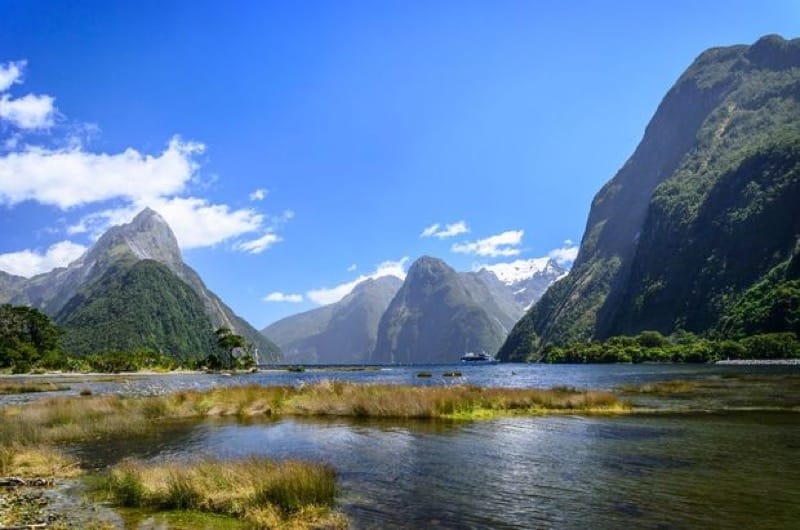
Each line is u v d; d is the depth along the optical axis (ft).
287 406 133.80
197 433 101.09
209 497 52.24
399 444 86.12
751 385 195.93
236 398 143.23
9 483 62.28
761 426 102.01
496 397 135.64
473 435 94.53
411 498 54.49
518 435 94.17
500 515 48.98
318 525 46.11
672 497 54.24
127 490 55.67
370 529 45.34
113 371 558.15
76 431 98.73
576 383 251.19
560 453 77.56
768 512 49.16
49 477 66.03
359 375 451.53
